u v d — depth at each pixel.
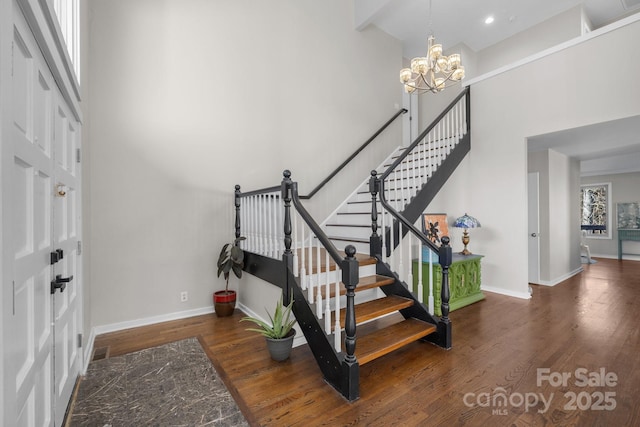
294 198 2.57
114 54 3.04
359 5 5.07
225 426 1.67
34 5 1.11
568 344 2.62
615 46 3.26
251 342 2.74
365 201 4.54
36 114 1.25
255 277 3.35
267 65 4.07
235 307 3.71
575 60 3.57
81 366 2.16
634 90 3.13
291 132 4.29
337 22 4.91
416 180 4.09
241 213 3.66
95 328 2.92
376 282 2.80
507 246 4.22
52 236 1.48
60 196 1.62
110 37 3.02
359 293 3.12
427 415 1.74
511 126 4.17
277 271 2.82
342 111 4.91
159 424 1.68
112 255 3.02
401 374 2.18
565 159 5.44
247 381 2.11
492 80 4.39
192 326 3.13
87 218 2.58
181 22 3.43
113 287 3.03
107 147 3.00
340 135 4.87
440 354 2.48
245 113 3.87
